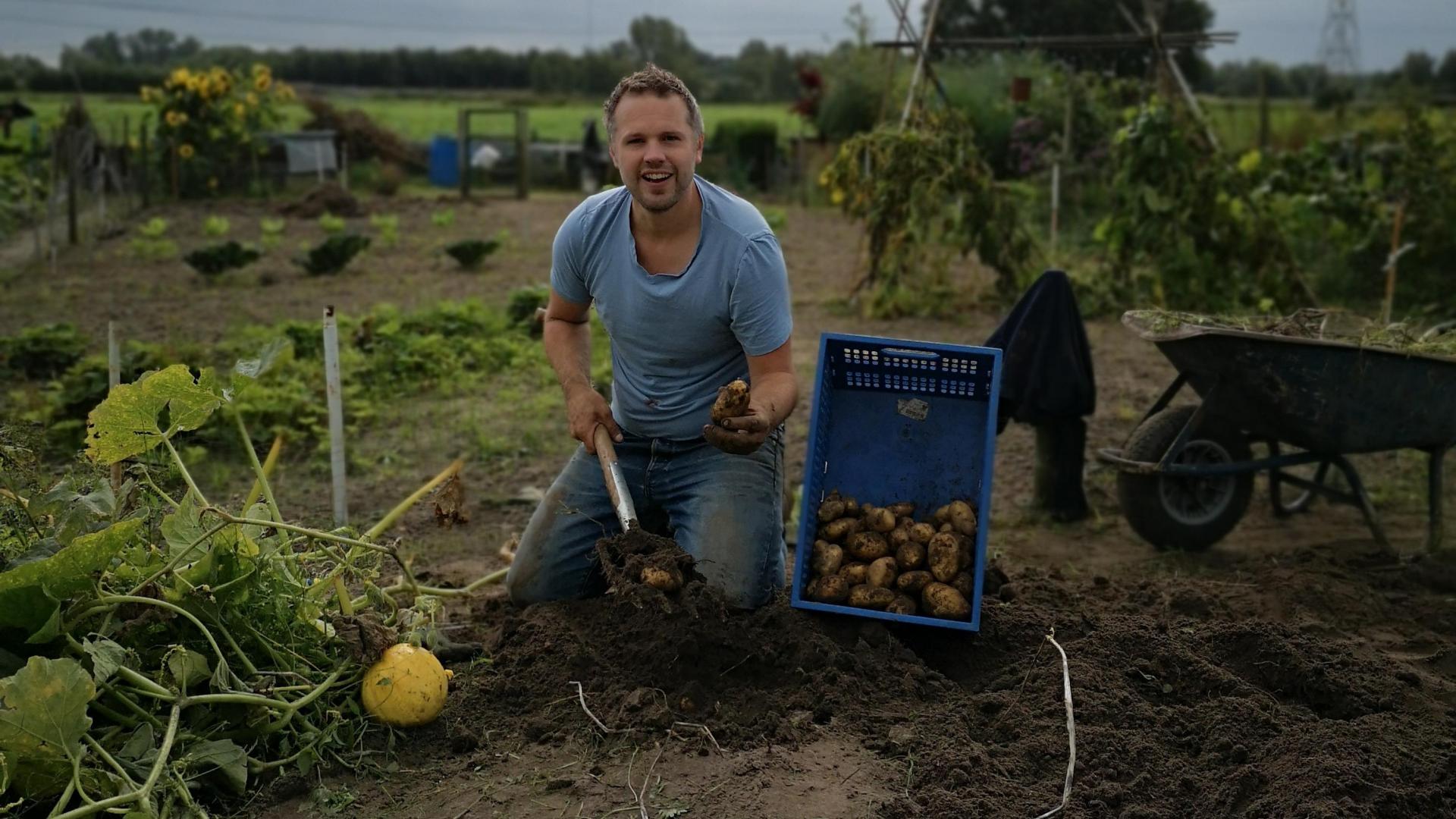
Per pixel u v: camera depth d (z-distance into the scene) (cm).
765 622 418
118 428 378
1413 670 436
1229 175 1180
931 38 1254
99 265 1628
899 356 455
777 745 364
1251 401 559
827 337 451
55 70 6294
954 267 1539
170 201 2520
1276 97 5459
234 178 2662
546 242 1981
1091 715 382
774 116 5238
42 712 301
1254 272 1195
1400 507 663
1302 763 351
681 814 331
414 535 610
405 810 338
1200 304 1195
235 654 365
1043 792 344
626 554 404
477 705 394
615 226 438
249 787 347
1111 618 455
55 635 331
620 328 446
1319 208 1384
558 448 779
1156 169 1184
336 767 358
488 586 525
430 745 373
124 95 6169
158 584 356
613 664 401
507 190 3056
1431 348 551
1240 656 433
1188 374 579
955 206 1282
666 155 403
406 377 940
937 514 450
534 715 387
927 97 1284
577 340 478
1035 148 1988
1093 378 617
